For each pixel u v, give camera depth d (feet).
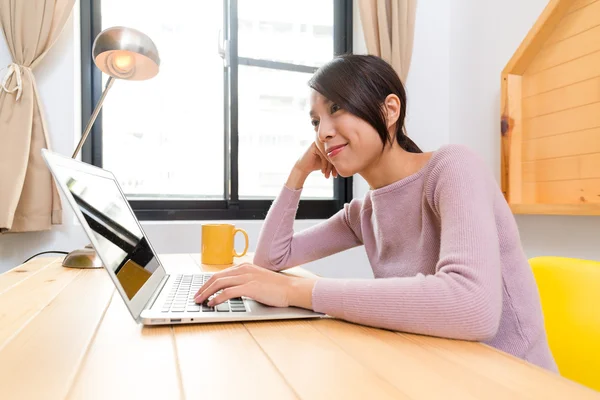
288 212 3.13
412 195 2.36
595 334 2.12
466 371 1.16
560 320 2.29
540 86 4.82
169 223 5.45
